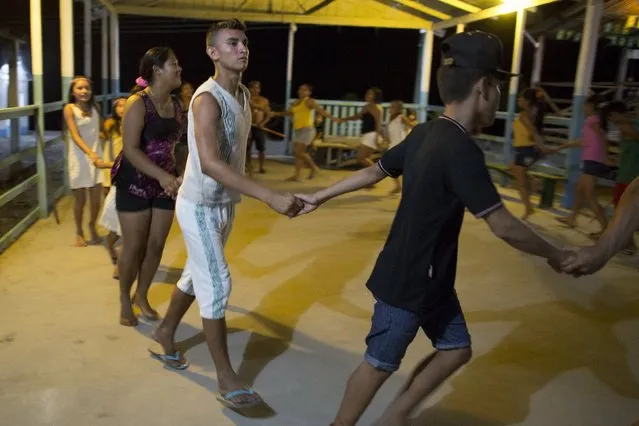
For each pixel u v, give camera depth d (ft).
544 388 11.66
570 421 10.55
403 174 8.04
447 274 7.86
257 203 27.61
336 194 8.93
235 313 14.61
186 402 10.53
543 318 15.14
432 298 7.82
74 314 14.02
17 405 10.19
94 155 18.43
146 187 12.57
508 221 7.20
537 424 10.41
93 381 11.09
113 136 19.80
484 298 16.39
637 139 21.17
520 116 26.40
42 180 22.99
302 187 33.42
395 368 8.14
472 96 7.61
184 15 44.14
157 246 13.21
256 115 36.65
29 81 62.69
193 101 9.63
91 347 12.42
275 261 18.88
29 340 12.60
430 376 8.50
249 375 11.60
